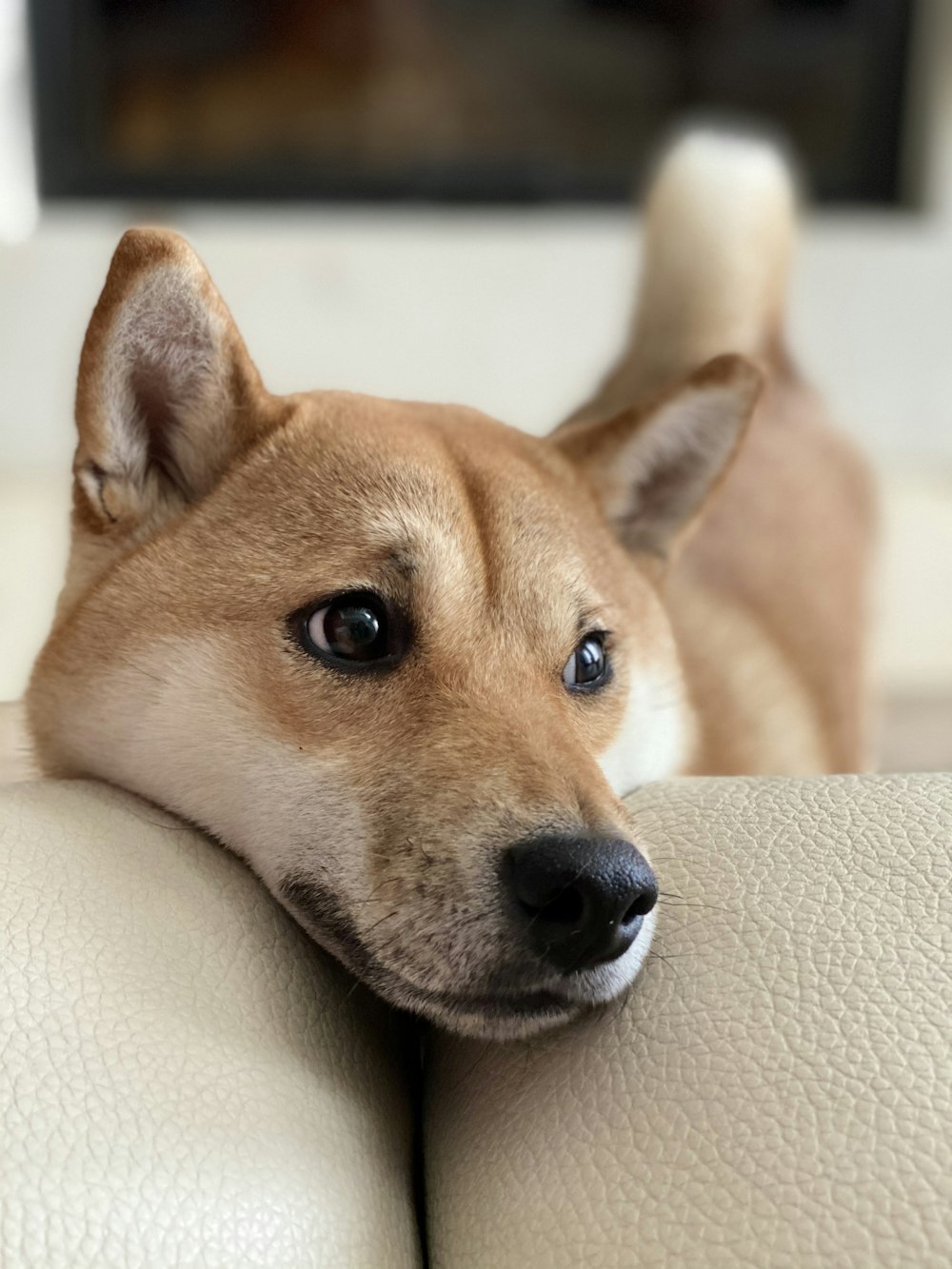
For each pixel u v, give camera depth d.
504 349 1.25
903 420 1.30
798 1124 0.22
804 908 0.26
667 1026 0.25
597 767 0.31
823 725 0.58
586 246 1.24
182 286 0.34
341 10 1.28
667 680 0.42
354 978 0.30
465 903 0.28
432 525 0.34
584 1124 0.24
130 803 0.32
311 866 0.30
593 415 0.62
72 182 1.25
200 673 0.33
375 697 0.32
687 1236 0.22
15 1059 0.23
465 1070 0.28
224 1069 0.24
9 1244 0.21
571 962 0.27
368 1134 0.26
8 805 0.29
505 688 0.32
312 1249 0.23
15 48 1.20
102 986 0.24
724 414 0.43
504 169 1.31
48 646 0.36
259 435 0.36
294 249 1.20
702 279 0.62
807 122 1.34
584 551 0.38
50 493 1.09
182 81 1.27
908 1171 0.21
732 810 0.29
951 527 1.13
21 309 1.14
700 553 0.58
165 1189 0.22
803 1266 0.21
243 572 0.33
